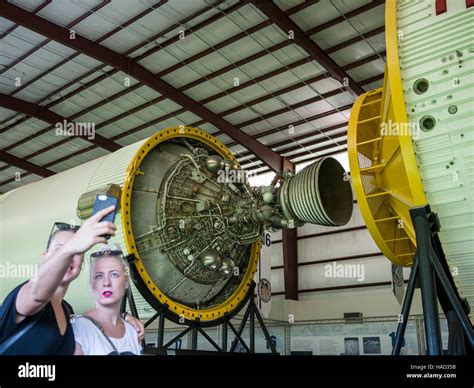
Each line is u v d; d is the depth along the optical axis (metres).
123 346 3.56
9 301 2.79
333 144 20.91
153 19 15.18
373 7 14.30
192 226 7.88
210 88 18.42
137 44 16.44
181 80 18.14
